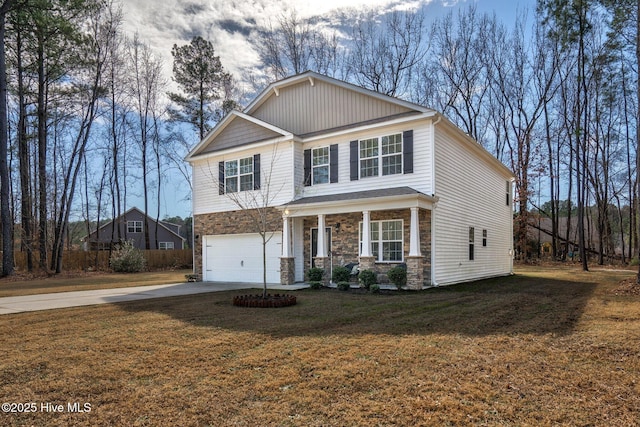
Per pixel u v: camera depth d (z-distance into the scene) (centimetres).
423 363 482
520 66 3108
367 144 1423
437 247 1311
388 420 338
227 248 1753
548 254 3547
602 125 3016
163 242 4684
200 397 388
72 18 2273
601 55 2367
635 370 454
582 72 2431
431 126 1286
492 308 875
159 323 732
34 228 2744
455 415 345
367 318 769
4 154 2123
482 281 1530
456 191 1473
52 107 2606
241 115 1698
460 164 1516
